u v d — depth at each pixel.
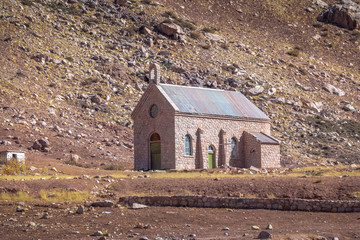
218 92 66.62
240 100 67.56
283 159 77.69
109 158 66.81
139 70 99.75
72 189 37.41
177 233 26.80
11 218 31.41
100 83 91.12
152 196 34.94
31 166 51.47
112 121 81.38
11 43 91.44
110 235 26.61
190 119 58.56
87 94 86.69
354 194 32.22
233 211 31.94
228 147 61.50
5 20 97.38
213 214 31.36
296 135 89.75
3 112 72.00
